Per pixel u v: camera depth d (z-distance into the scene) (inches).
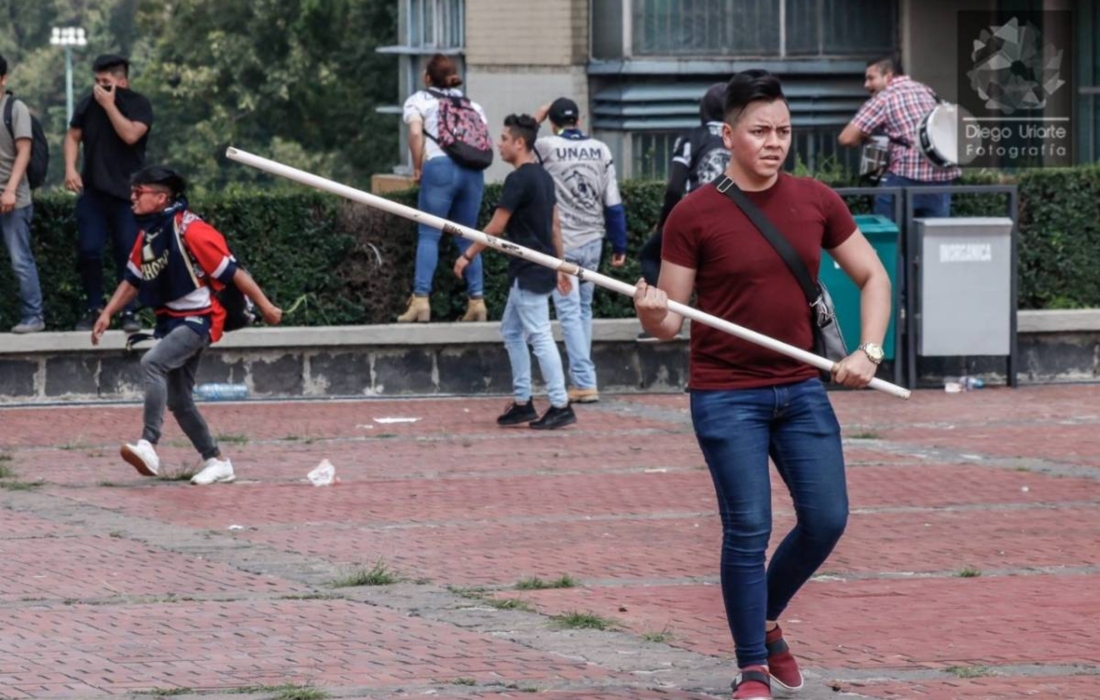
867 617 400.5
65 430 696.4
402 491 566.3
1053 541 482.6
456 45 1246.3
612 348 798.5
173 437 680.4
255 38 2440.9
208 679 350.0
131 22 4124.0
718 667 358.6
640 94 1133.1
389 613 405.4
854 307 766.5
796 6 1141.1
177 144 2497.5
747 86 325.1
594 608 409.4
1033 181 826.2
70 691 341.7
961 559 461.4
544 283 687.7
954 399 768.9
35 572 449.1
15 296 788.0
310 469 609.0
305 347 781.9
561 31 1143.6
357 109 2341.3
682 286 329.4
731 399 326.6
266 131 2439.7
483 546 481.1
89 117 762.2
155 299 573.9
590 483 578.9
